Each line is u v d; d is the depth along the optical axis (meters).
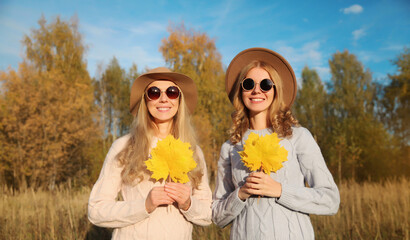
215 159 12.86
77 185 12.71
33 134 12.54
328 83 31.91
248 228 1.84
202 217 2.00
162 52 19.36
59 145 12.85
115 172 2.00
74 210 4.87
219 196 2.19
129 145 2.05
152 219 1.86
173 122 2.30
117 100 28.94
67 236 3.84
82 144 14.88
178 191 1.78
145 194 1.92
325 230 4.19
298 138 1.97
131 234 1.84
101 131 16.72
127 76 29.00
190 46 18.95
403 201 5.38
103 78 29.25
